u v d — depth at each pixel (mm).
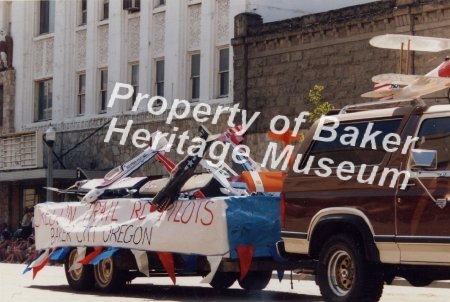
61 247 17672
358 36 27875
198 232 14688
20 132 37156
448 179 11719
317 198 13148
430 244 11766
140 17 35375
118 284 16641
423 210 11867
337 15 28438
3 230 37625
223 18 32312
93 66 37344
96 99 37281
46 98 39969
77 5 38562
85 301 15188
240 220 14414
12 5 41312
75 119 37875
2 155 38094
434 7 25750
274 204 14750
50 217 18078
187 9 33625
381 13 27109
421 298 16203
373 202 12438
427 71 25781
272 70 30266
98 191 16953
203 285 18984
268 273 16734
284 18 32219
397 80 14055
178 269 15602
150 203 15680
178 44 33656
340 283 12984
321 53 28922
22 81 40594
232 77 31516
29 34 40562
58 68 38969
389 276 12883
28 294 16828
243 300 15508
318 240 13266
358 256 12602
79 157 37375
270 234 14602
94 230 16719
